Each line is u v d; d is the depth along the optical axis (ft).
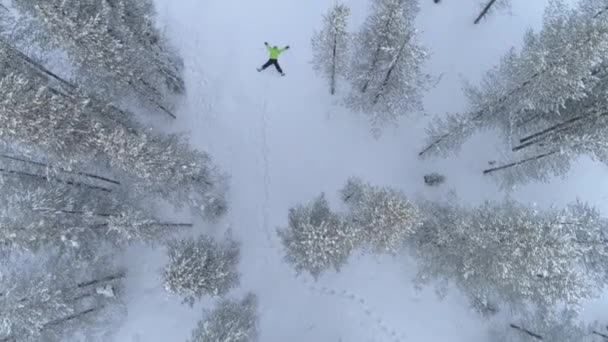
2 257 86.74
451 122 94.12
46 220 82.38
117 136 79.20
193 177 92.17
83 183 90.74
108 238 93.91
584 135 81.92
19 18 84.89
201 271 85.10
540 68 79.66
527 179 99.76
